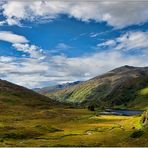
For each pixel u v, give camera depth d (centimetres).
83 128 15388
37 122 18312
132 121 14225
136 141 9969
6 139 12006
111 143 10125
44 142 11100
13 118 19812
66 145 10144
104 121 19438
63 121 19662
